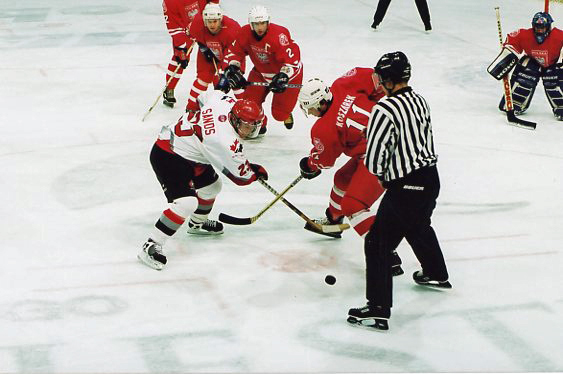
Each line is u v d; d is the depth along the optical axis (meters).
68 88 19.62
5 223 11.84
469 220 12.24
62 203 12.63
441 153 15.38
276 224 12.09
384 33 26.59
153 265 10.51
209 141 10.05
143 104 18.42
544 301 9.81
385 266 9.01
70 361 8.36
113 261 10.70
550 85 17.44
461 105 18.62
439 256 9.79
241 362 8.40
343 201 10.44
